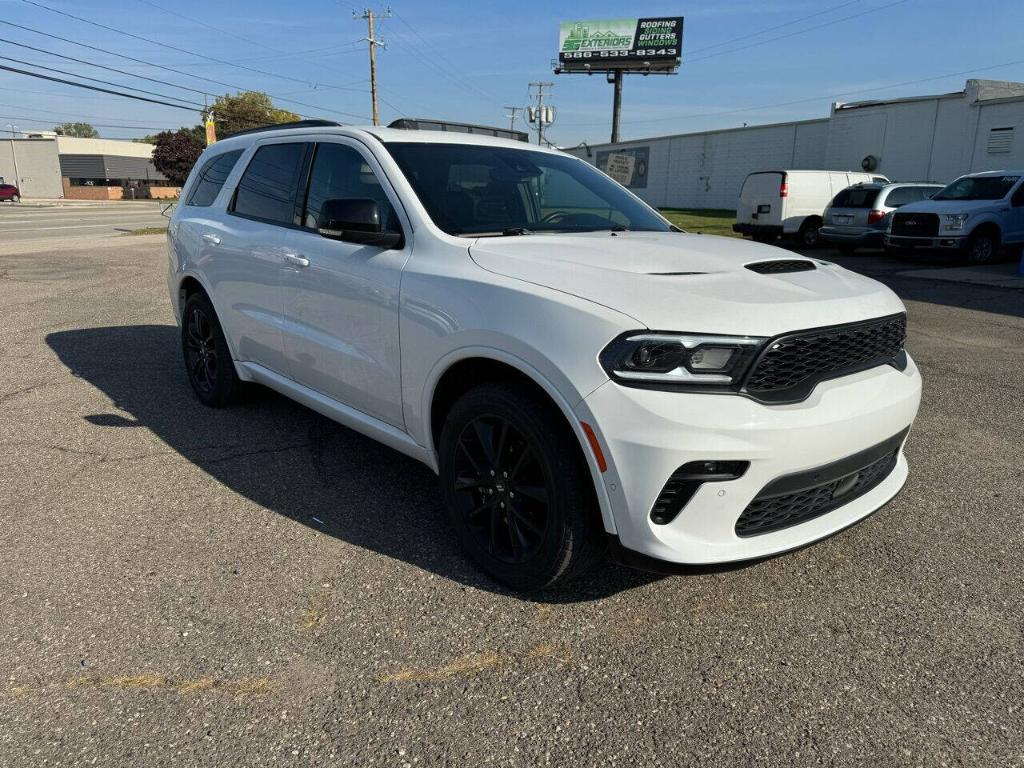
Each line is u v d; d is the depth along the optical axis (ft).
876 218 52.95
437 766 6.53
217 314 15.20
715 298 8.00
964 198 48.98
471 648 8.18
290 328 12.66
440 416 10.17
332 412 12.11
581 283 8.35
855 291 9.20
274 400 17.30
